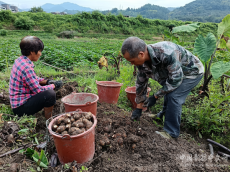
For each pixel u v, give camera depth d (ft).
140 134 8.25
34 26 130.31
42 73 17.24
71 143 5.67
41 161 5.73
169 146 7.77
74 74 17.53
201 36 12.39
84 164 6.13
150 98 8.84
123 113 10.46
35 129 8.02
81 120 6.27
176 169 6.61
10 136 6.72
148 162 6.86
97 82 11.82
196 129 9.95
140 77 8.52
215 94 10.32
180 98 8.13
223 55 18.44
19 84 8.04
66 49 42.63
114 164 6.47
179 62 7.21
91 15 146.20
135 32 142.41
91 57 32.24
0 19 124.47
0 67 22.58
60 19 144.25
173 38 17.31
